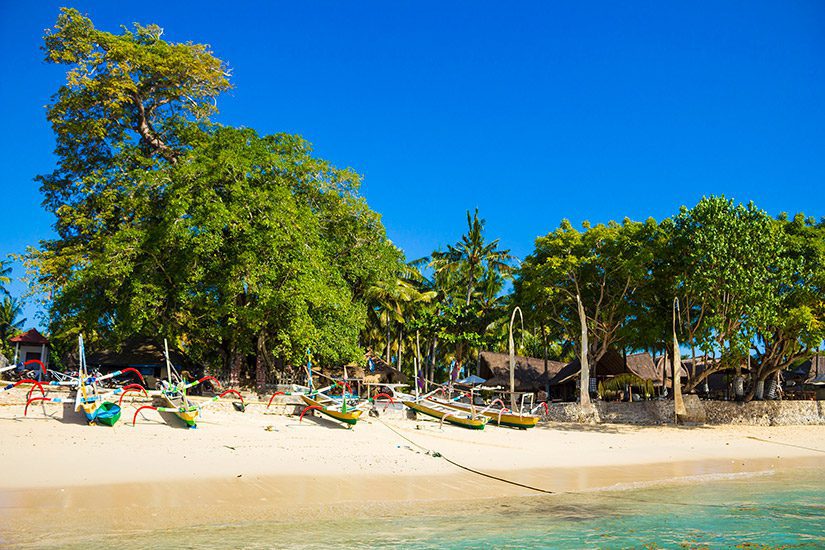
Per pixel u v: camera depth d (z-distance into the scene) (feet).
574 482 62.23
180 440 71.26
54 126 125.08
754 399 135.03
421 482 59.00
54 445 63.31
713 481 65.00
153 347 145.28
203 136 129.49
